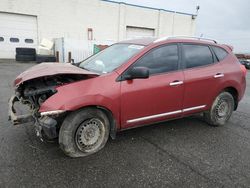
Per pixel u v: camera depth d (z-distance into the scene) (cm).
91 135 366
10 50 2106
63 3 2242
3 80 977
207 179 326
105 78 367
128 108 386
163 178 323
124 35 2628
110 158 367
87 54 1984
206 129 511
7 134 429
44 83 377
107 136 383
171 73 429
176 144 428
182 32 3006
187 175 333
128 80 381
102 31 2488
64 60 1908
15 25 2094
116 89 369
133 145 414
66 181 305
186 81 443
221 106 518
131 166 348
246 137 481
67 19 2289
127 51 426
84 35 2402
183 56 452
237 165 367
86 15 2370
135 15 2647
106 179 314
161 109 424
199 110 484
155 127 503
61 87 341
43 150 379
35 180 303
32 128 459
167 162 364
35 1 2122
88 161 355
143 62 402
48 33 2234
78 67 435
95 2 2392
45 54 1973
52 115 329
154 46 418
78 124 349
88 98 344
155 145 419
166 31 2888
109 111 372
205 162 371
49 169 329
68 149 348
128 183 308
